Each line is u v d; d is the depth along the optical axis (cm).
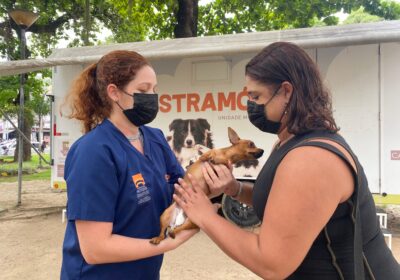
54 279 429
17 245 555
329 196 124
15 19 876
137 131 186
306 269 139
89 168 157
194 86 621
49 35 1669
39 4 1502
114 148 166
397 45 535
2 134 3938
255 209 155
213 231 142
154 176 179
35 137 3231
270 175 145
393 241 554
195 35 1267
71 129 683
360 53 548
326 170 125
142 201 170
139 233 170
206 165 167
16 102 1530
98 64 178
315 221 124
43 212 773
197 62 618
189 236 165
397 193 538
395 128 538
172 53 571
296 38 578
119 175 164
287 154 134
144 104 172
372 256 142
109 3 1523
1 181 1265
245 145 171
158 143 198
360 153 552
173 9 1302
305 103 140
